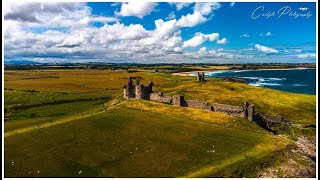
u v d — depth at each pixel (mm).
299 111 107312
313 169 61594
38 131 78000
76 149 66000
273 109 109188
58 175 54406
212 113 91562
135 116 90938
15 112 119375
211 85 150875
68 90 170125
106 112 96375
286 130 88125
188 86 152250
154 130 78000
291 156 65625
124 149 66250
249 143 70125
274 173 58344
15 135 75312
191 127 80562
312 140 81750
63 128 79938
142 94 113375
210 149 66312
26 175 54031
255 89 140250
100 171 56406
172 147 67250
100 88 180750
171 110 96000
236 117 87688
